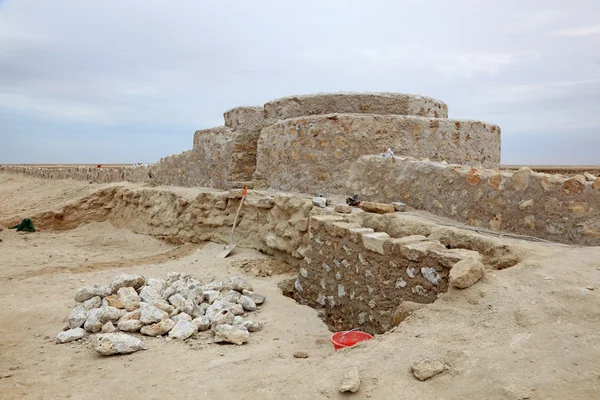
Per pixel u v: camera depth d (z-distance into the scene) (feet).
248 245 30.89
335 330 19.16
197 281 22.74
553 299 11.41
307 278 22.25
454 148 29.71
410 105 30.45
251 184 33.81
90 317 17.07
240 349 15.03
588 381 8.43
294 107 31.89
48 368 13.56
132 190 48.83
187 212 37.70
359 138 27.37
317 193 28.48
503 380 8.98
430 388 9.44
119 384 12.27
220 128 38.50
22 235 44.96
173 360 13.98
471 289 12.73
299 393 10.15
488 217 18.56
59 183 80.89
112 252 37.09
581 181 15.79
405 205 22.30
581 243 15.51
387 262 16.69
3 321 17.97
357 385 9.70
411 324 12.19
